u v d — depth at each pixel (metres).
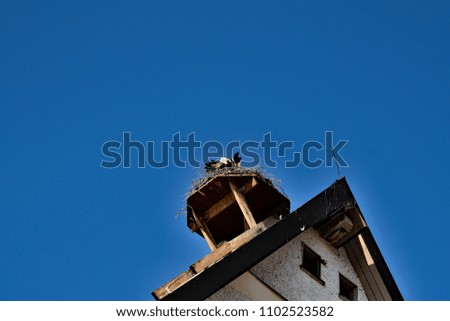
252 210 35.09
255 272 28.61
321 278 30.78
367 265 32.19
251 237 29.86
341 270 31.86
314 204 30.91
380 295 32.00
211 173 34.88
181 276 28.62
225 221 35.06
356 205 31.81
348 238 31.92
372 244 32.25
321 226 31.80
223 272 27.19
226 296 27.17
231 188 34.16
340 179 31.98
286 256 30.11
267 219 34.69
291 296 29.09
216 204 34.91
